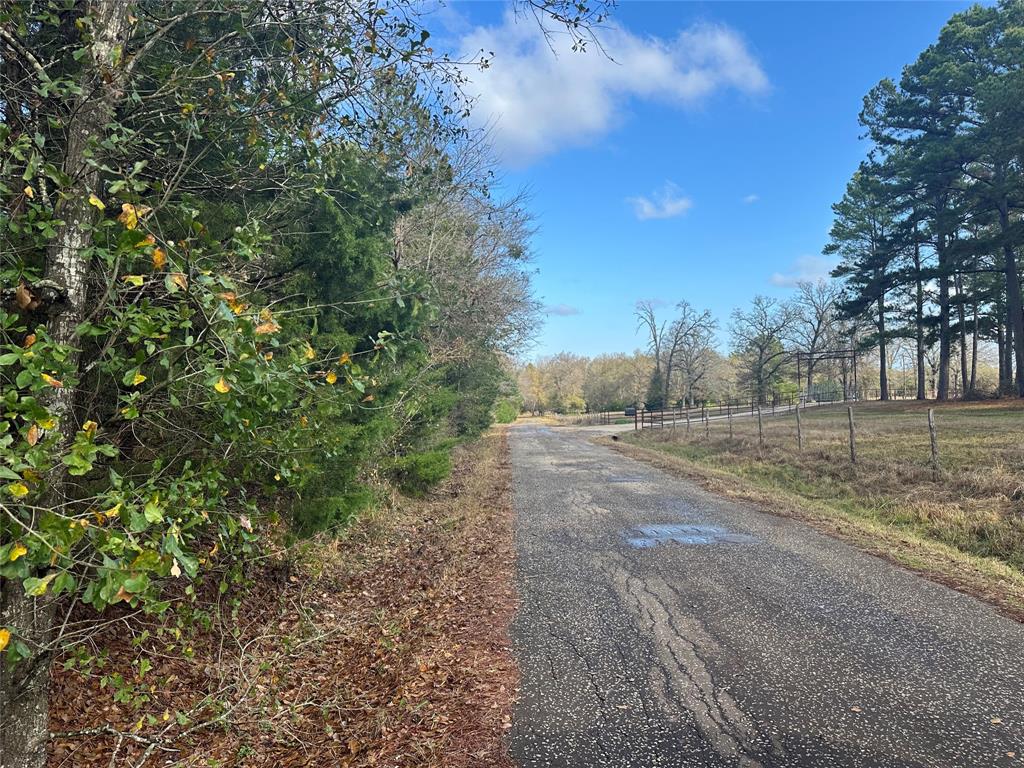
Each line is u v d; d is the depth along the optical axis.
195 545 4.28
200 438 3.28
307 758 3.36
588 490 12.74
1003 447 12.77
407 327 6.90
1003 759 2.95
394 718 3.62
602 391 86.69
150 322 2.12
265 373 2.42
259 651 4.68
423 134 4.78
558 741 3.25
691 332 71.19
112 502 1.88
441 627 5.06
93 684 4.06
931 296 37.72
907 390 71.69
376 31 3.37
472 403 19.14
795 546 7.35
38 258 2.66
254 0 3.30
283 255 5.21
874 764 2.94
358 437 5.90
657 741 3.21
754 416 41.00
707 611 5.15
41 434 1.91
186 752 3.53
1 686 2.12
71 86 2.25
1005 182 25.03
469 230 14.45
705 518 9.33
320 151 3.79
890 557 6.75
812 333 66.81
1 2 2.38
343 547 7.67
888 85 30.17
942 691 3.64
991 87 23.12
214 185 3.77
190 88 3.14
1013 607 5.05
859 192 37.25
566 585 6.07
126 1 2.58
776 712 3.46
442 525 9.33
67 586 1.73
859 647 4.30
